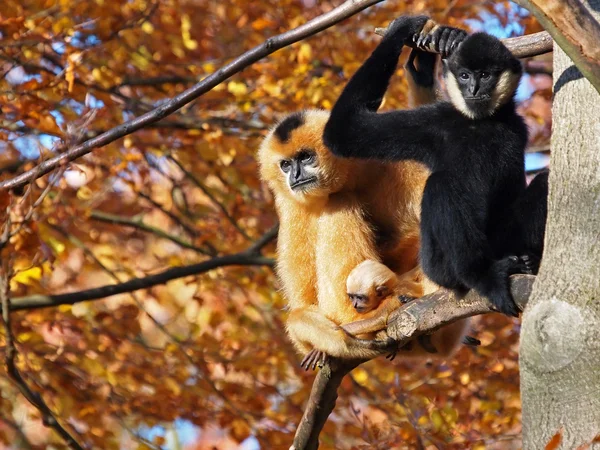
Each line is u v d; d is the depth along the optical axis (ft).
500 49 30.37
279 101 54.29
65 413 49.73
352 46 56.29
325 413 31.40
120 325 54.75
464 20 55.98
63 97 47.42
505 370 49.21
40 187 47.83
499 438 45.70
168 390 50.67
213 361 53.47
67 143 40.55
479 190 29.55
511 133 30.58
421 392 47.96
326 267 34.55
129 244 64.59
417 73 36.04
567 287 18.98
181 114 56.80
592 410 18.15
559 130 20.67
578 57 18.97
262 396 52.75
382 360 53.36
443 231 28.19
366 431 45.98
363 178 35.04
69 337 53.16
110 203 61.26
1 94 46.80
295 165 35.27
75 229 56.75
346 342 30.42
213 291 58.29
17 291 52.29
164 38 56.80
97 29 52.39
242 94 53.57
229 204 60.39
